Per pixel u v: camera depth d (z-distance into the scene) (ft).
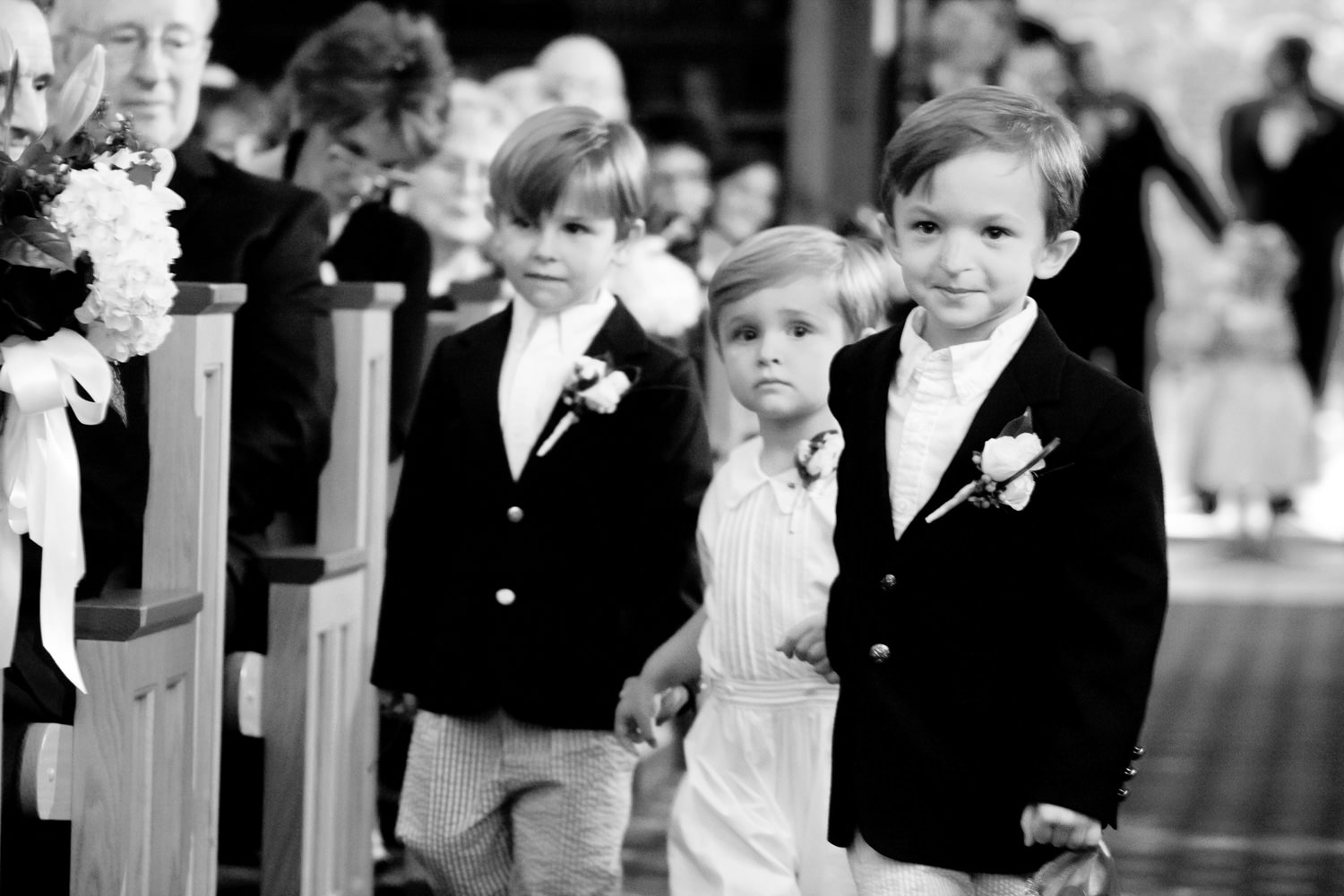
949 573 16.03
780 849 18.53
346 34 29.22
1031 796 15.57
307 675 22.13
